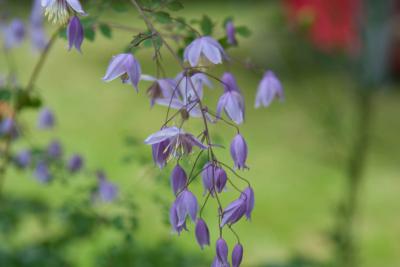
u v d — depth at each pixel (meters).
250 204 1.88
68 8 2.04
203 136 1.88
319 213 7.87
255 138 10.52
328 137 5.53
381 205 8.20
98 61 14.80
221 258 1.87
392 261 6.96
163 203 3.14
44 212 3.98
